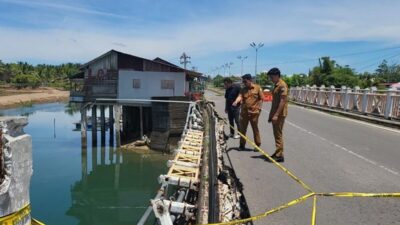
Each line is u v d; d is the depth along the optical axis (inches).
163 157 885.8
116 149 971.9
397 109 616.1
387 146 427.8
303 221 199.3
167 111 917.8
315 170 305.3
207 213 217.5
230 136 454.3
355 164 331.6
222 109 944.9
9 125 96.8
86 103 1037.2
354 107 778.2
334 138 482.0
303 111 922.7
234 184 270.5
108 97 1083.9
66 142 1068.5
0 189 93.0
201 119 718.5
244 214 221.8
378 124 647.1
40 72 4389.8
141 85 1127.6
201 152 425.1
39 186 643.5
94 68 1137.4
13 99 2554.1
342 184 266.7
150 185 679.7
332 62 1836.9
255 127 358.3
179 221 239.0
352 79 1760.6
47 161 832.9
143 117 1114.7
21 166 100.4
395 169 315.9
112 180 704.4
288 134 513.0
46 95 3107.8
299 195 240.2
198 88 2348.7
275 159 330.0
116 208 555.8
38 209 534.9
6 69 3742.6
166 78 1152.8
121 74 1108.5
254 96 352.2
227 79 453.4
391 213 213.2
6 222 94.7
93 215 524.7
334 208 219.5
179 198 267.0
